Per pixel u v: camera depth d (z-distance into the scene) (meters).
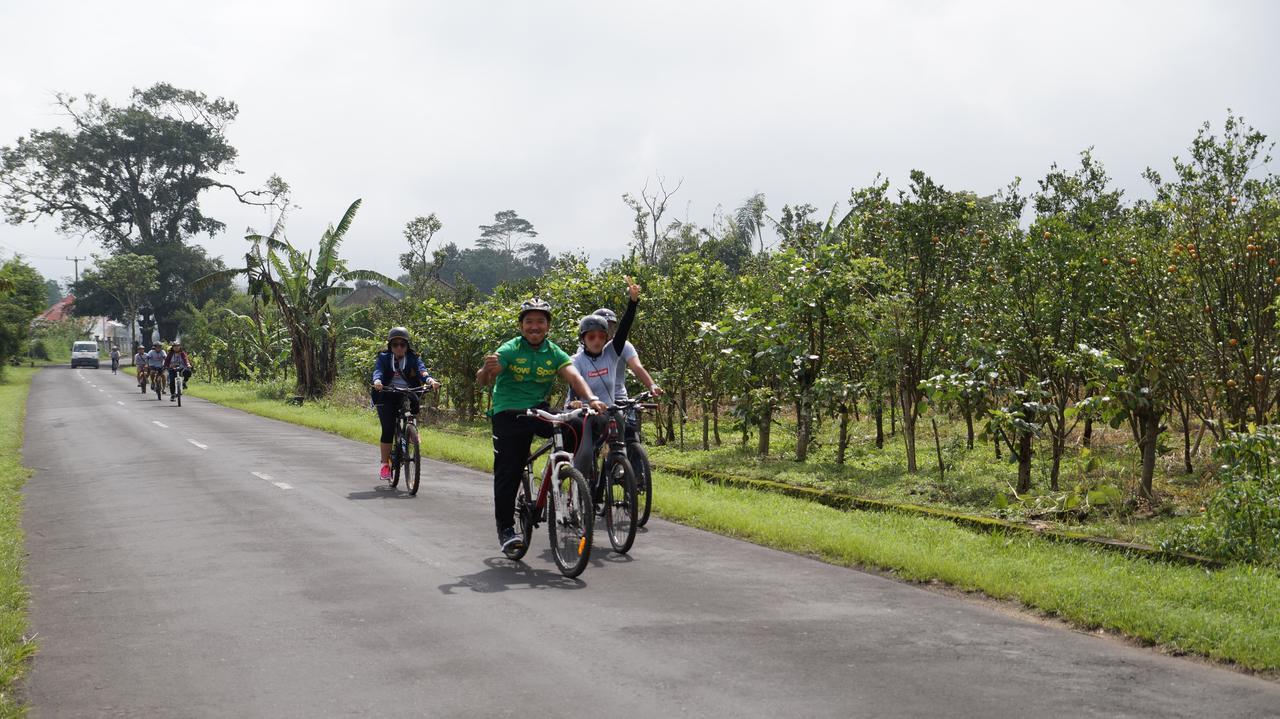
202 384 43.94
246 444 16.48
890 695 4.48
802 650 5.14
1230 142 8.54
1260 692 4.54
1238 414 8.77
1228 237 8.36
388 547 7.83
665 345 15.12
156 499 10.46
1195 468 10.22
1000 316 9.73
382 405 10.98
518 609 5.95
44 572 7.10
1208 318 8.76
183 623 5.72
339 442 16.91
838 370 12.51
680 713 4.28
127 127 81.88
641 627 5.56
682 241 46.94
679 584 6.57
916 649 5.17
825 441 14.38
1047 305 9.34
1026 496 9.06
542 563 7.24
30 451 15.87
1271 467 7.38
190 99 85.56
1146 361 8.95
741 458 12.59
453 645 5.25
